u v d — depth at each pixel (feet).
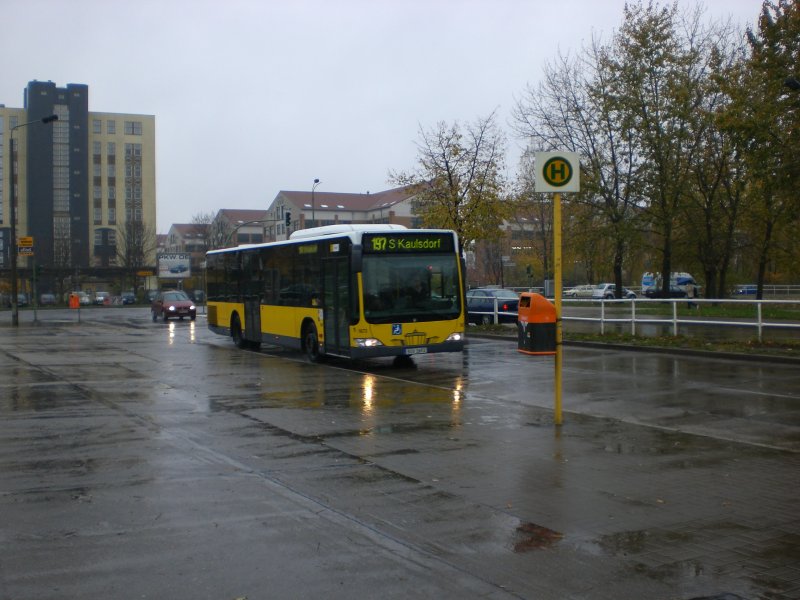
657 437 31.81
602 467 26.66
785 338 72.74
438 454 28.78
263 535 19.44
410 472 26.05
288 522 20.54
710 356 63.31
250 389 47.26
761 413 37.47
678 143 117.08
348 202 326.65
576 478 25.16
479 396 43.80
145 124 366.02
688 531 19.79
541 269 212.23
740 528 20.03
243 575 16.75
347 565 17.37
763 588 16.10
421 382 50.42
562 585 16.25
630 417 36.52
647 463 27.22
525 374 53.93
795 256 129.70
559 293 34.30
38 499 22.79
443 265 58.13
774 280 220.02
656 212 120.06
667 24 116.47
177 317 154.61
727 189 123.03
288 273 67.82
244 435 32.63
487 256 220.64
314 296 62.44
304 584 16.26
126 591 15.87
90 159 356.18
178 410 39.27
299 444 30.76
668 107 115.14
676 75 115.85
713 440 31.22
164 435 32.68
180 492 23.54
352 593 15.79
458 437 31.99
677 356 65.00
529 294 34.65
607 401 41.37
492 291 107.34
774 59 75.82
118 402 42.04
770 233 126.31
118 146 361.10
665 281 125.18
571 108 122.31
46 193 345.72
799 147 75.20
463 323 58.54
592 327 102.17
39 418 36.86
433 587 16.12
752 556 17.98
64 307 240.12
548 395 43.86
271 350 77.97
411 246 57.26
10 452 29.27
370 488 24.02
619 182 120.57
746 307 119.96
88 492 23.57
